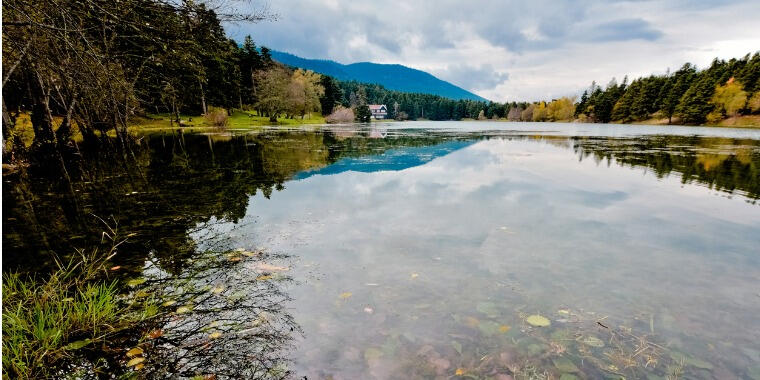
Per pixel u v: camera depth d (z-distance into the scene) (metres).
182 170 10.28
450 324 2.82
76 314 2.70
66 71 4.91
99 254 4.10
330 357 2.46
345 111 77.69
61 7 3.91
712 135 30.45
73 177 9.12
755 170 10.38
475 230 5.04
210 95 43.19
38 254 4.12
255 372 2.31
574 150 16.19
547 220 5.53
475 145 18.62
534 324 2.79
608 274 3.69
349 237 4.73
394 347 2.55
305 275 3.63
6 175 9.25
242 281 3.50
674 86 61.31
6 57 5.75
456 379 2.25
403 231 4.97
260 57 62.56
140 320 2.84
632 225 5.30
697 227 5.22
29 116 12.56
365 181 8.66
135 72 8.16
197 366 2.36
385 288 3.38
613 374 2.30
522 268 3.82
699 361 2.42
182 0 4.77
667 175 9.52
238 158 13.05
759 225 5.32
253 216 5.64
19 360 2.19
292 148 16.92
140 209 6.02
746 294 3.29
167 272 3.67
